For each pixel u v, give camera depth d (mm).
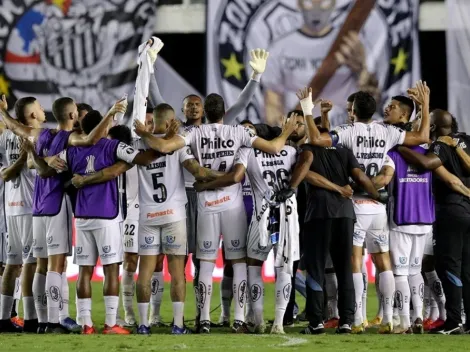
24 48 43719
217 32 44438
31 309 26312
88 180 24609
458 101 44969
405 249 25750
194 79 44625
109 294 25062
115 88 43969
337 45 44406
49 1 43812
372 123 25641
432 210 25812
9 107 43531
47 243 25375
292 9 44406
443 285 25625
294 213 25016
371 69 44469
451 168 25750
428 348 21969
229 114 27547
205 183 25188
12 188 26516
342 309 25000
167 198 25047
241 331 25469
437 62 45250
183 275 25328
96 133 24562
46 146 25703
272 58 44312
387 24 44562
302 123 27594
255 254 25469
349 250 24828
